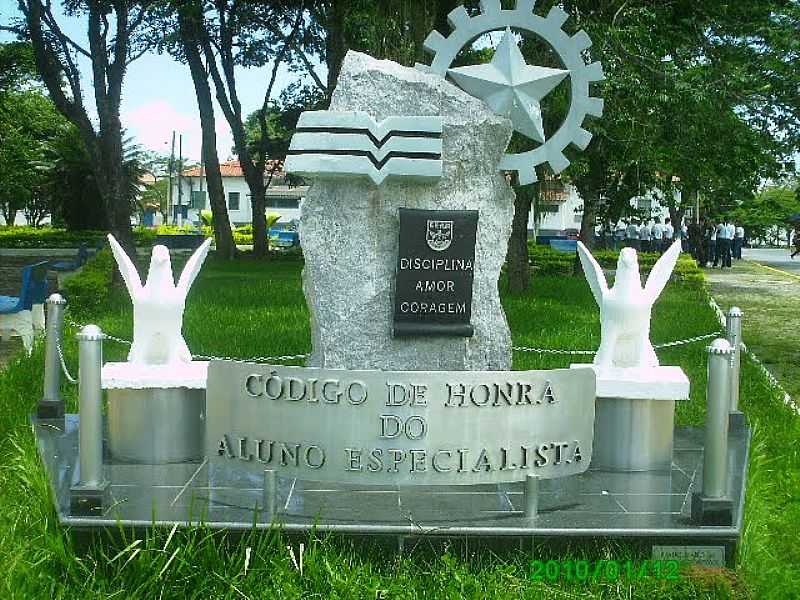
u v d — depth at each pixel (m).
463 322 6.64
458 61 14.58
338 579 4.54
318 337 6.74
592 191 19.27
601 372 6.31
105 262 17.45
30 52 22.11
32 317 12.31
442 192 6.66
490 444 5.27
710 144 15.84
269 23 27.56
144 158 51.38
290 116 30.09
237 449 5.42
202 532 4.87
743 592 4.71
